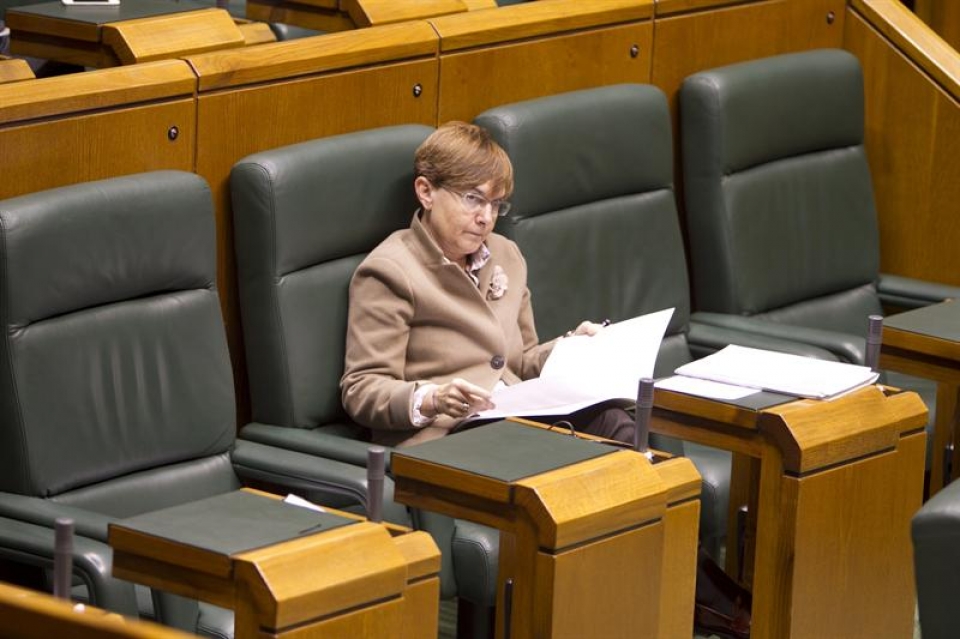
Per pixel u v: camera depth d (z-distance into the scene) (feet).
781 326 52.70
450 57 49.14
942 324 47.39
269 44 44.98
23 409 37.42
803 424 39.32
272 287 42.60
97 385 38.86
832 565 40.57
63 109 39.99
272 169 42.37
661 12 54.95
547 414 39.63
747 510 43.80
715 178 54.08
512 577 35.06
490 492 34.24
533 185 48.08
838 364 42.63
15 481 37.60
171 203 40.14
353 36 46.57
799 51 59.82
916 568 30.19
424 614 33.12
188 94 42.68
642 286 51.21
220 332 41.50
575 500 34.14
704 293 54.80
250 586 29.96
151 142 42.09
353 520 32.60
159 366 40.11
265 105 44.52
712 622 43.24
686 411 40.42
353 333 43.57
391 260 43.83
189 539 30.94
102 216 38.73
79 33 43.75
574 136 49.14
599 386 40.63
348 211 44.11
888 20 60.13
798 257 56.18
